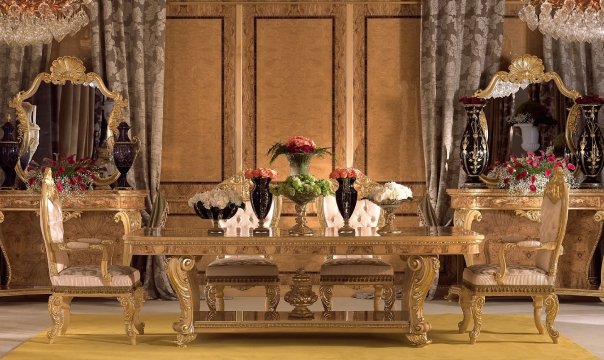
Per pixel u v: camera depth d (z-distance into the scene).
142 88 8.88
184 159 9.04
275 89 9.03
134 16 8.88
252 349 6.04
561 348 6.12
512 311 7.93
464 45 8.96
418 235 6.09
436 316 7.59
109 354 5.89
